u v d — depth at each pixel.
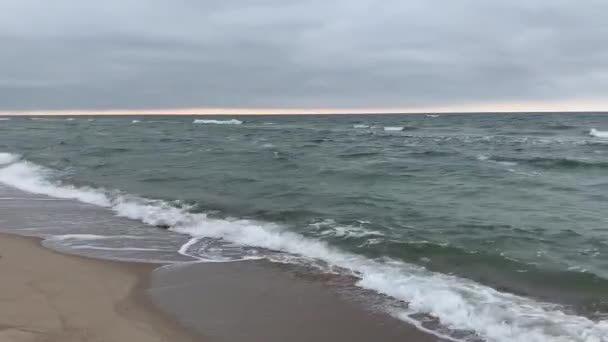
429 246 8.32
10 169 18.77
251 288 6.36
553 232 9.41
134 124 80.69
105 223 10.27
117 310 5.40
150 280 6.61
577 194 13.95
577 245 8.53
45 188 14.92
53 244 8.38
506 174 18.11
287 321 5.32
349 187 15.11
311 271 7.13
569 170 19.31
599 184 15.80
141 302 5.74
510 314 5.49
